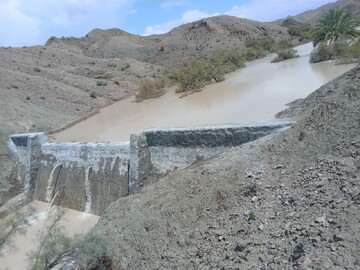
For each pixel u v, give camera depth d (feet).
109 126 125.49
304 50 236.84
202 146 60.59
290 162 45.91
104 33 511.81
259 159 48.52
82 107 170.19
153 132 65.72
